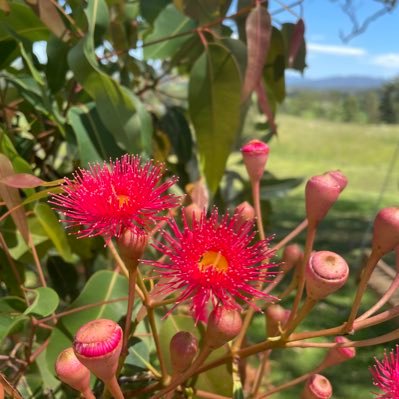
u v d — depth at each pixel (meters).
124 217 0.88
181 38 1.91
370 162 19.67
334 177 0.97
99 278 1.31
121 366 0.91
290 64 1.72
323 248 7.40
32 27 1.59
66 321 1.24
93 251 1.87
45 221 1.38
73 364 0.76
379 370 0.88
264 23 1.52
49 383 1.29
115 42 1.74
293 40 1.69
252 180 1.12
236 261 0.86
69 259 1.43
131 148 1.37
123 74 1.76
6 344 1.66
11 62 1.58
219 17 1.77
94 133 1.41
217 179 1.61
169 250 0.87
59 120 1.44
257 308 0.84
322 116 52.38
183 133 1.99
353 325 0.87
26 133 1.69
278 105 1.94
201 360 0.85
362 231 8.37
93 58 1.31
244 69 1.56
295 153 21.55
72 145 1.46
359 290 0.85
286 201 10.95
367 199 11.70
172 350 0.86
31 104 1.46
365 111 50.25
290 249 1.10
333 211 10.04
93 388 1.13
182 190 2.04
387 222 0.81
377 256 0.84
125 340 0.90
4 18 1.53
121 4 1.73
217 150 1.60
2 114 1.56
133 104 1.35
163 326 1.31
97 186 0.91
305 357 4.34
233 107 1.56
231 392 1.17
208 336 0.82
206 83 1.56
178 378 0.87
